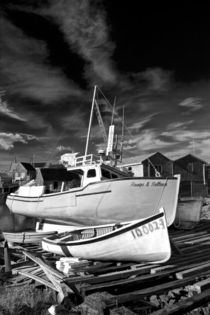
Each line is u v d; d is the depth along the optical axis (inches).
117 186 454.0
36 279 275.4
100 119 646.5
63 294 226.5
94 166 486.9
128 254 291.9
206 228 513.0
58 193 519.5
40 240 433.1
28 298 229.8
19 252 404.2
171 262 292.0
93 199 471.8
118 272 263.9
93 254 306.7
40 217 566.3
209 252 332.8
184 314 200.8
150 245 278.8
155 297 235.0
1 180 2186.3
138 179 447.8
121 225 341.4
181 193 1366.9
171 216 453.1
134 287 257.6
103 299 206.5
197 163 1512.1
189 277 251.4
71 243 322.7
